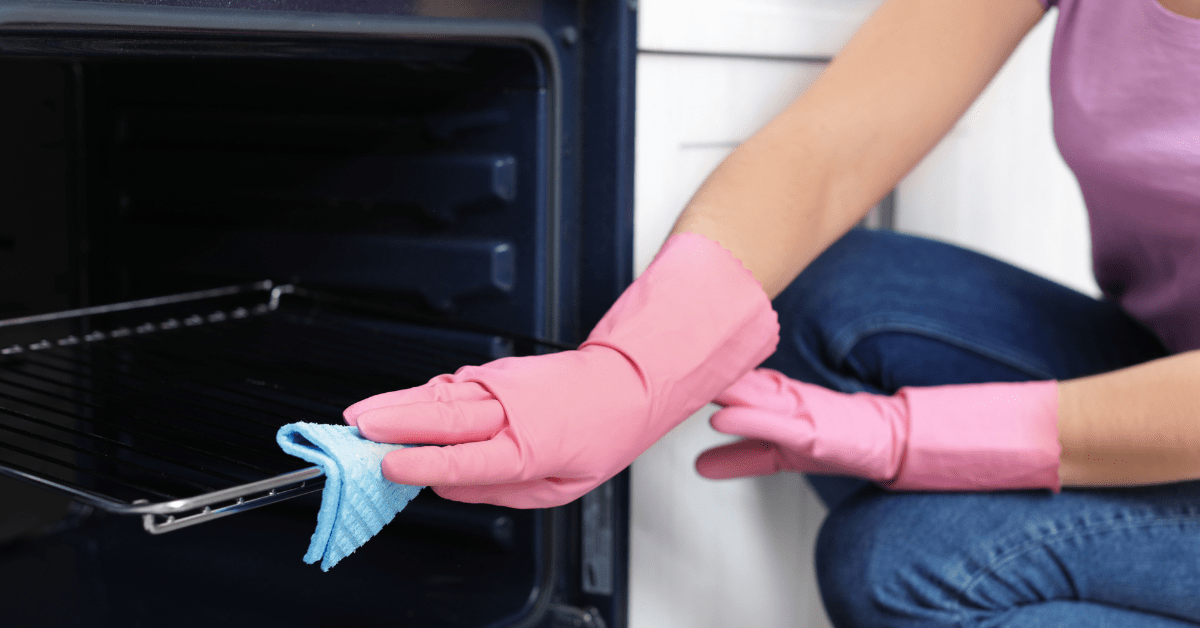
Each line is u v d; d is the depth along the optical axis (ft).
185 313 5.00
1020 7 3.69
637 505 4.14
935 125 3.67
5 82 4.70
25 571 4.58
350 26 2.96
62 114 4.98
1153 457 3.17
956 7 3.64
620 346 2.92
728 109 4.30
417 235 4.17
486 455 2.49
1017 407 3.36
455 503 4.28
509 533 4.14
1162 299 3.85
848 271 4.37
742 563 4.71
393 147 4.14
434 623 3.81
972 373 4.04
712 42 4.07
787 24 4.44
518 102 3.74
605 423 2.75
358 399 4.03
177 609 4.14
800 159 3.46
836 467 3.54
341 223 4.43
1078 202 6.63
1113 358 4.12
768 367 4.64
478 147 3.90
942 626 3.48
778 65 4.51
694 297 3.06
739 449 3.70
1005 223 6.19
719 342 3.06
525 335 3.79
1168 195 3.43
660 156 4.00
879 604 3.57
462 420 2.54
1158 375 3.18
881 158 3.62
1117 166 3.53
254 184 4.61
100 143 5.07
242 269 4.77
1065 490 3.49
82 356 5.08
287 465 2.99
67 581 4.47
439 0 3.18
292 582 4.31
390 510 2.50
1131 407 3.18
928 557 3.48
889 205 5.58
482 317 4.05
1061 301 4.33
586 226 3.88
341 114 4.26
